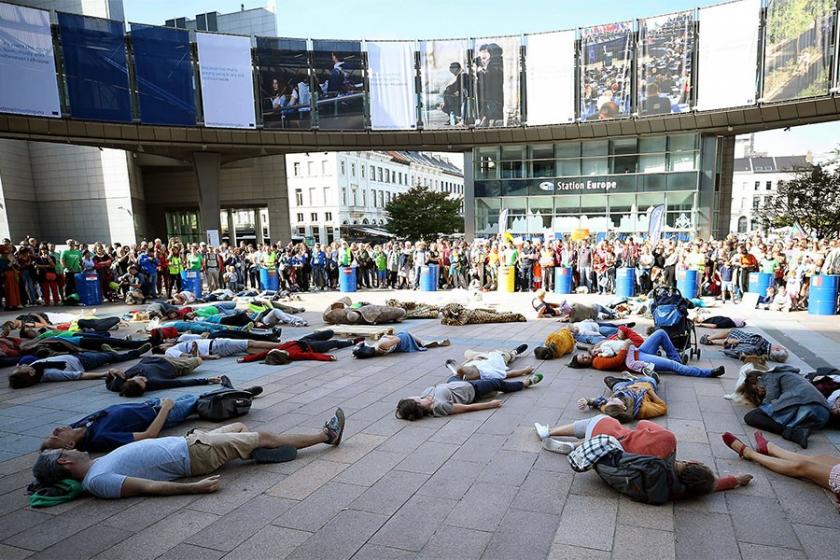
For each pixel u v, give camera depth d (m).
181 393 6.48
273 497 3.74
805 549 3.01
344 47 27.31
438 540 3.14
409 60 27.92
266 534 3.25
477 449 4.55
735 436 4.55
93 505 3.68
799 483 3.84
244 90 25.75
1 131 21.83
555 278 17.44
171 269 17.23
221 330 9.43
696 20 24.34
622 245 17.19
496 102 27.80
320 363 7.96
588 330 9.02
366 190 74.25
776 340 9.05
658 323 7.55
